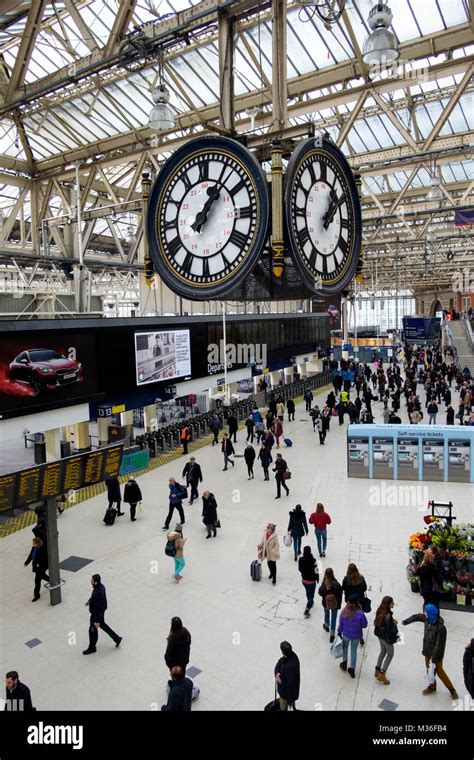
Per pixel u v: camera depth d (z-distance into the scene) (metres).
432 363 39.41
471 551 9.53
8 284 33.50
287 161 3.17
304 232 2.96
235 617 9.23
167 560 11.60
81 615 9.58
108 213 23.31
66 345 16.94
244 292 3.25
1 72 17.48
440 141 19.83
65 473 9.35
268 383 35.22
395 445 16.41
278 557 10.36
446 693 7.18
